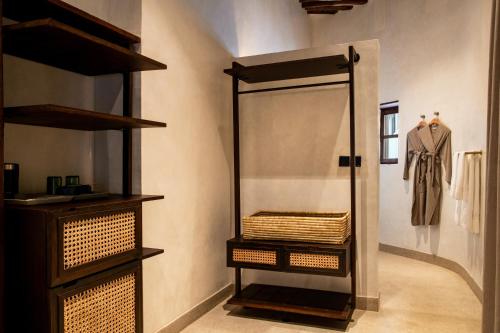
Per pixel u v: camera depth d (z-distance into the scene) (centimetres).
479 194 334
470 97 384
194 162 298
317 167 335
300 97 341
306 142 339
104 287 177
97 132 244
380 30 544
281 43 515
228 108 355
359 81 319
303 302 297
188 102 290
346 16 604
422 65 477
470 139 381
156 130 254
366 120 317
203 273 312
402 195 509
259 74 323
